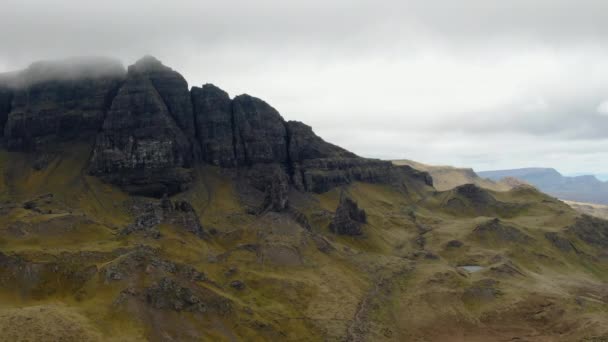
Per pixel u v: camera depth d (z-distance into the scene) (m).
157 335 151.75
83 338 135.62
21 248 181.62
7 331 128.88
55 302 156.38
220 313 176.75
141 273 172.75
